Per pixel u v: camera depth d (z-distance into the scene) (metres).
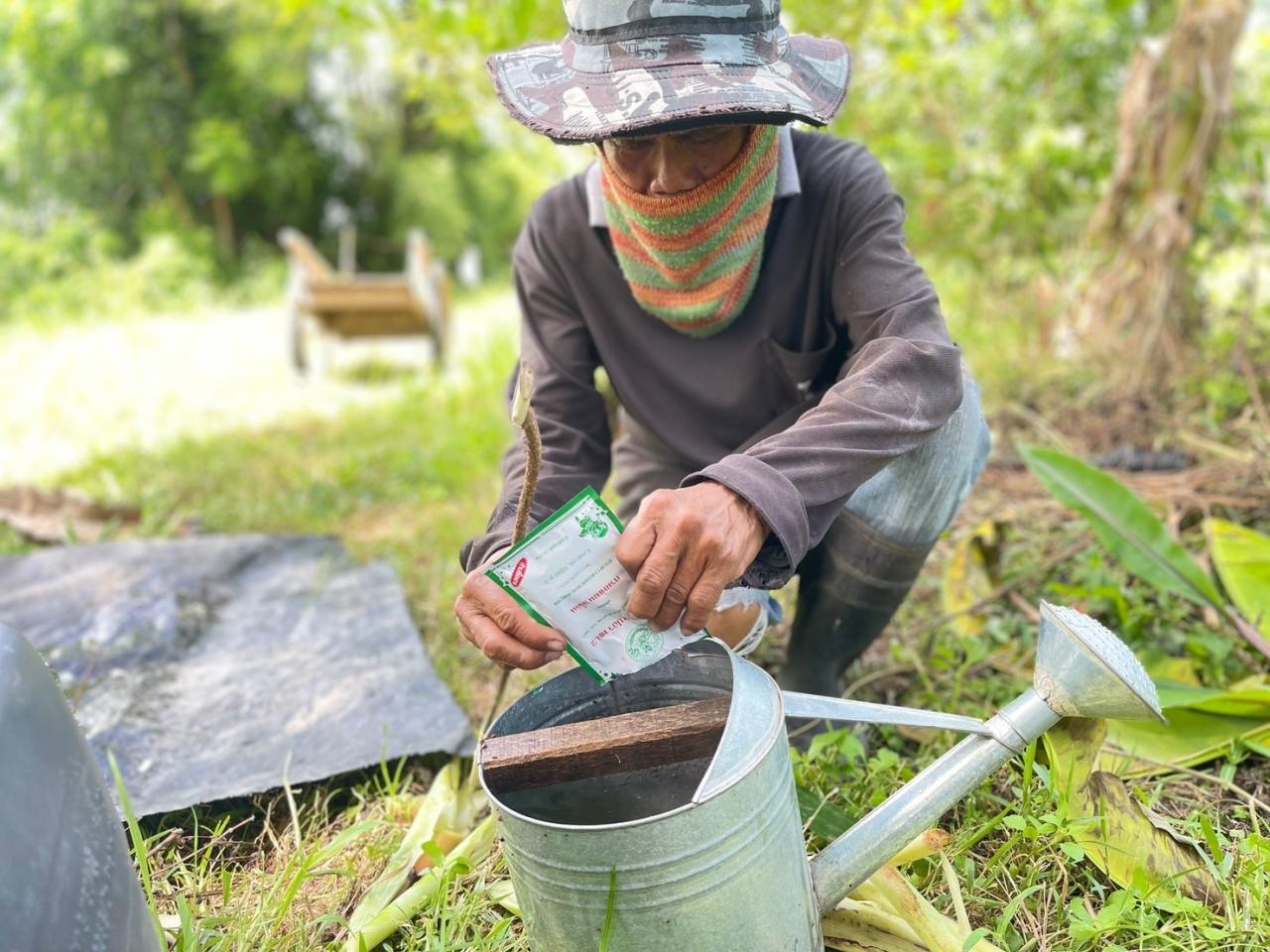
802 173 1.69
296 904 1.59
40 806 0.96
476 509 3.40
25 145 15.73
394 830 1.71
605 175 1.57
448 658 2.41
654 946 1.16
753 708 1.20
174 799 1.83
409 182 16.77
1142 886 1.45
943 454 1.66
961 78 4.75
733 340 1.76
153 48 15.54
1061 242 4.46
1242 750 1.79
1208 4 3.59
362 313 6.75
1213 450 2.88
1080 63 4.61
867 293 1.58
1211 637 2.06
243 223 16.97
